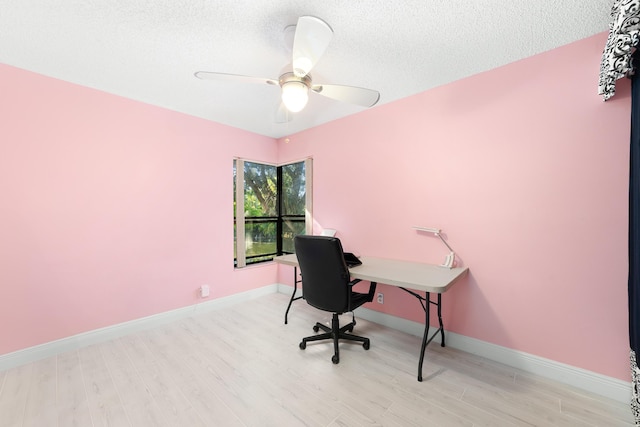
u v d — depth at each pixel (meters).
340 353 2.16
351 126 2.97
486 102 2.06
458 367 1.95
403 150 2.55
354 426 1.42
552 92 1.79
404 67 2.00
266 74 2.08
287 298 3.59
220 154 3.22
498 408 1.54
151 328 2.63
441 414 1.50
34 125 2.05
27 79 2.02
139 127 2.58
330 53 1.82
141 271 2.60
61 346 2.15
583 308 1.70
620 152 1.58
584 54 1.67
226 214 3.27
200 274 3.03
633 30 1.19
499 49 1.78
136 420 1.47
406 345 2.29
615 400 1.58
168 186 2.78
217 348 2.23
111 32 1.60
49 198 2.12
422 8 1.40
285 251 3.98
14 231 1.98
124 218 2.49
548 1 1.36
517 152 1.93
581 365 1.71
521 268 1.92
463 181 2.19
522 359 1.92
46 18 1.47
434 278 1.85
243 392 1.69
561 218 1.77
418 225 2.46
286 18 1.48
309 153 3.45
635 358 1.38
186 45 1.72
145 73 2.07
